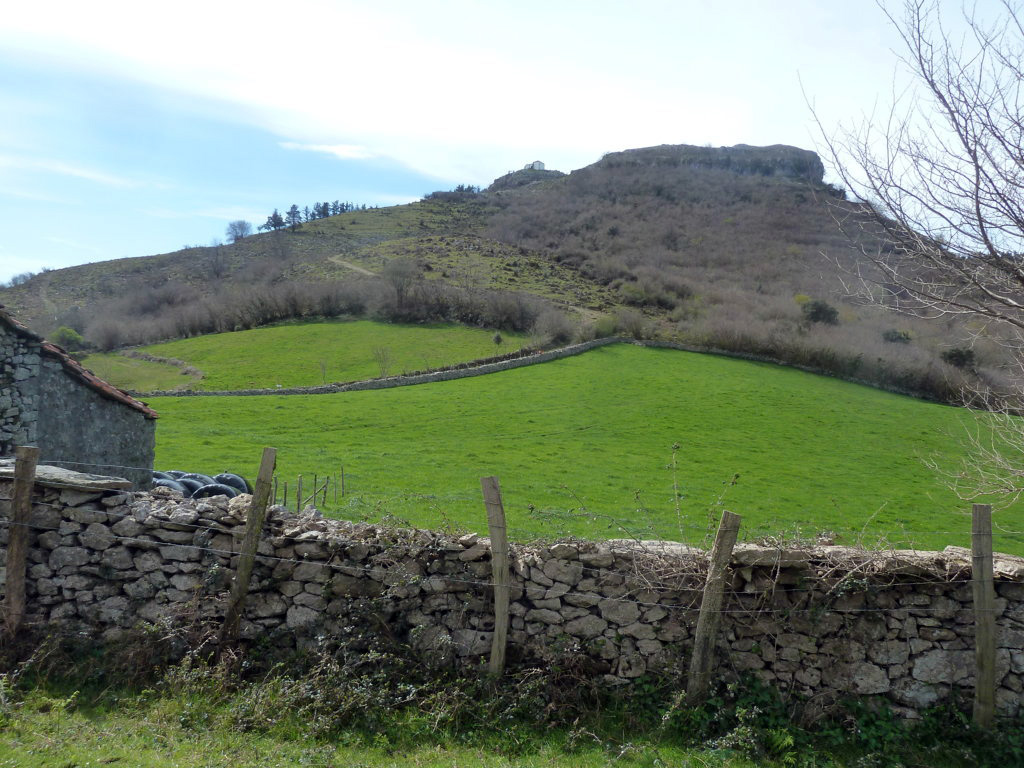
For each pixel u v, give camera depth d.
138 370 63.53
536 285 94.62
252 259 129.38
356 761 6.20
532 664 7.51
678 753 6.56
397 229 148.38
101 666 7.51
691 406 51.81
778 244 107.56
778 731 6.86
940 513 29.89
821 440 44.78
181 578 7.98
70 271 126.19
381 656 7.34
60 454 15.10
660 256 109.56
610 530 21.20
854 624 7.44
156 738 6.30
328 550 7.91
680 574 7.55
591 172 174.75
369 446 39.38
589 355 65.69
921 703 7.29
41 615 7.95
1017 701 7.22
